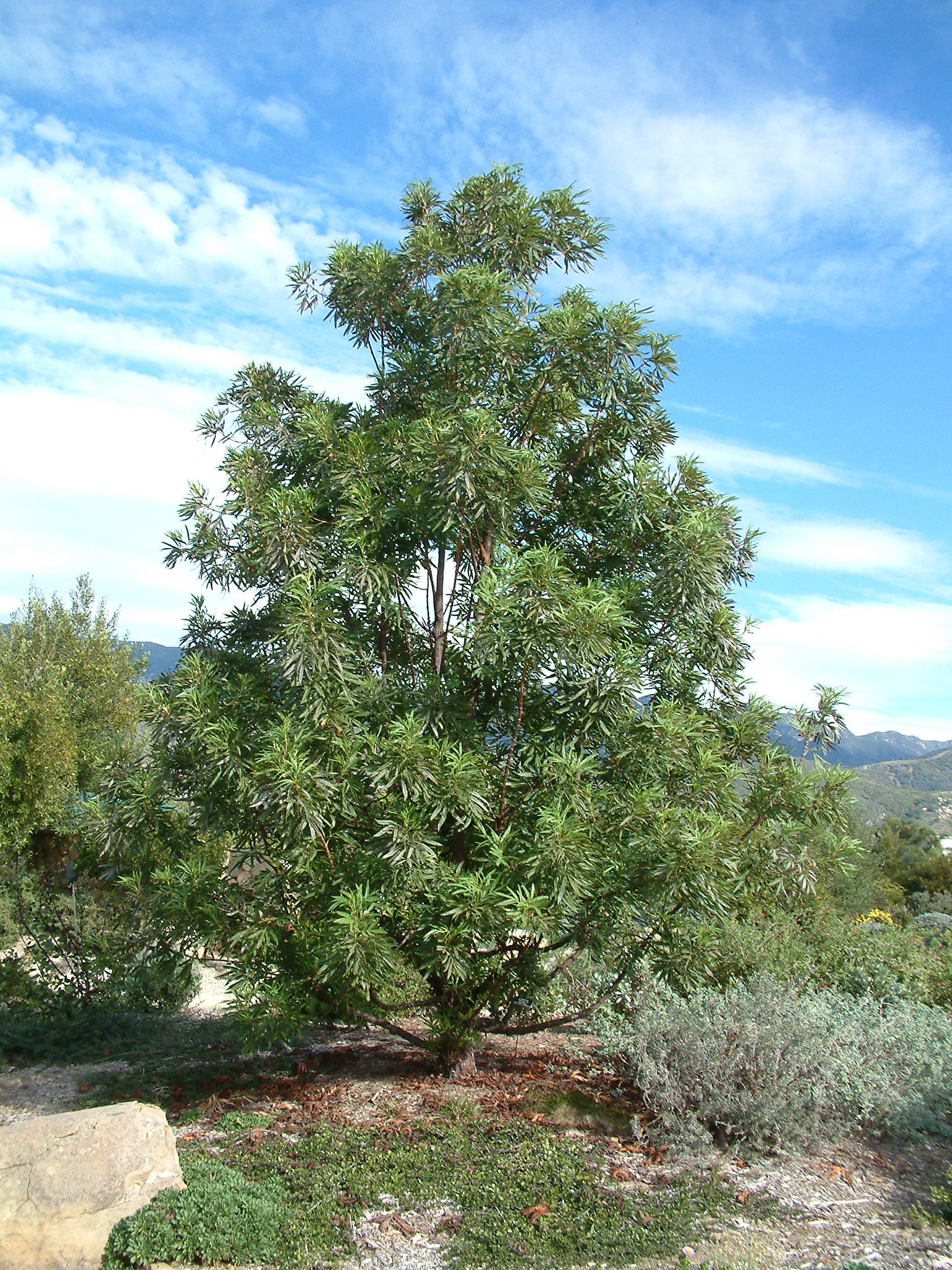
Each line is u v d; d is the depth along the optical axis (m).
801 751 7.06
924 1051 6.65
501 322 6.88
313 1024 6.84
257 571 6.88
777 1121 5.70
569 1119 6.20
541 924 5.75
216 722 6.48
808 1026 6.21
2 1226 4.30
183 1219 4.23
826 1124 5.90
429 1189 5.04
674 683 6.88
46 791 11.38
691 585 6.58
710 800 6.37
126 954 8.28
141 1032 9.20
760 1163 5.61
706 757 6.31
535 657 6.09
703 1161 5.58
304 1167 5.32
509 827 6.50
